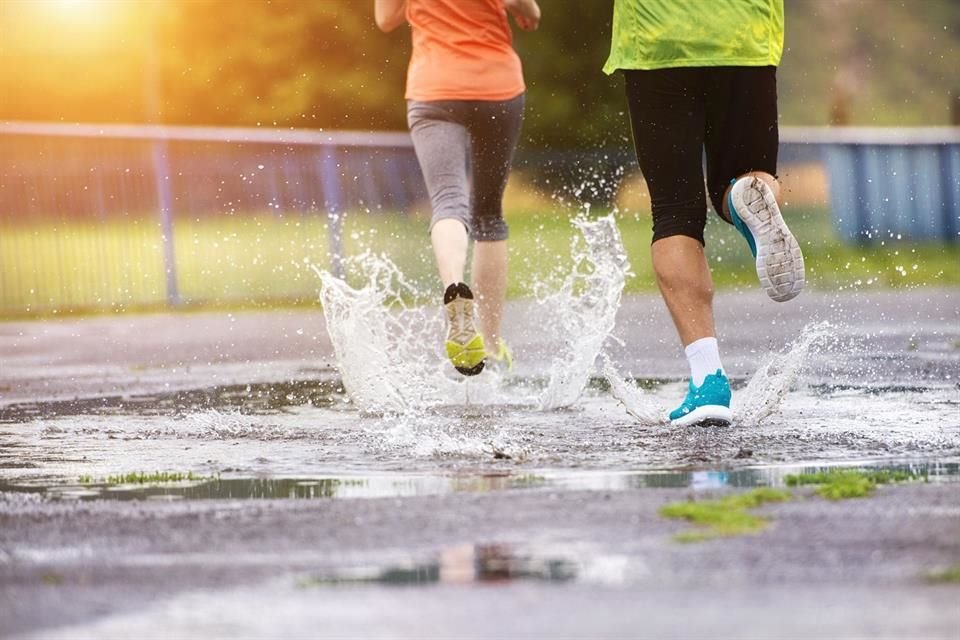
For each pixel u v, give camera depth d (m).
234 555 7.42
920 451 10.87
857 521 7.91
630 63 13.12
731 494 8.88
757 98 13.08
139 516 8.60
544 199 37.75
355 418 13.86
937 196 39.88
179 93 54.66
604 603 6.30
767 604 6.24
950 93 71.75
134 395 16.55
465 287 14.59
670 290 12.88
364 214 33.91
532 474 9.97
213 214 33.09
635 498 8.79
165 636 5.95
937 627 5.88
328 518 8.35
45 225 32.03
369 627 5.99
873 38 71.56
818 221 39.28
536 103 62.78
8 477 10.41
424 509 8.55
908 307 28.14
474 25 16.09
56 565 7.29
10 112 54.41
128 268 32.53
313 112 55.94
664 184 13.05
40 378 18.95
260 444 12.04
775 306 28.89
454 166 15.79
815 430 12.16
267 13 55.06
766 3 13.02
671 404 14.51
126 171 32.53
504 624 6.00
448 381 15.61
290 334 25.80
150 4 54.09
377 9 16.70
